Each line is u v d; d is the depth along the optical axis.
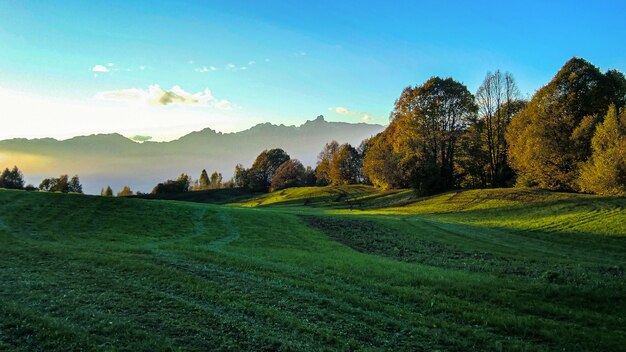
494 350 11.54
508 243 34.88
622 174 48.09
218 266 20.73
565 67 62.28
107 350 10.27
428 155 81.06
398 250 31.38
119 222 35.59
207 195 155.25
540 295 16.91
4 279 16.70
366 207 78.38
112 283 16.59
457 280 19.41
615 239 34.22
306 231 39.06
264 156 183.00
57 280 16.86
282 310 14.08
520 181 68.50
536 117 62.22
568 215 44.38
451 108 80.12
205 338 11.36
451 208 60.53
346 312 14.18
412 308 15.13
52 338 10.85
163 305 14.06
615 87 61.91
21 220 32.38
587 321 13.95
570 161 59.09
